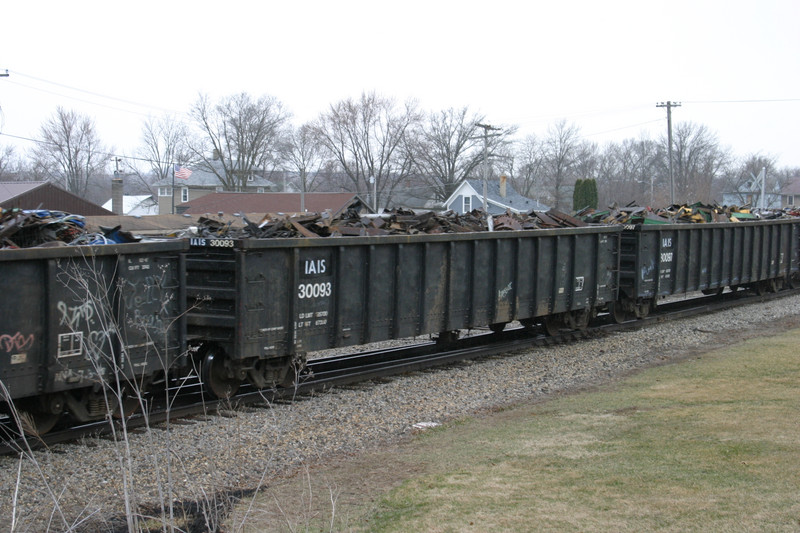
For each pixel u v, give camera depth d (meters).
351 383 11.91
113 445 8.50
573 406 10.22
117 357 8.80
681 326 18.12
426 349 15.04
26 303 7.98
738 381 11.08
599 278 17.00
